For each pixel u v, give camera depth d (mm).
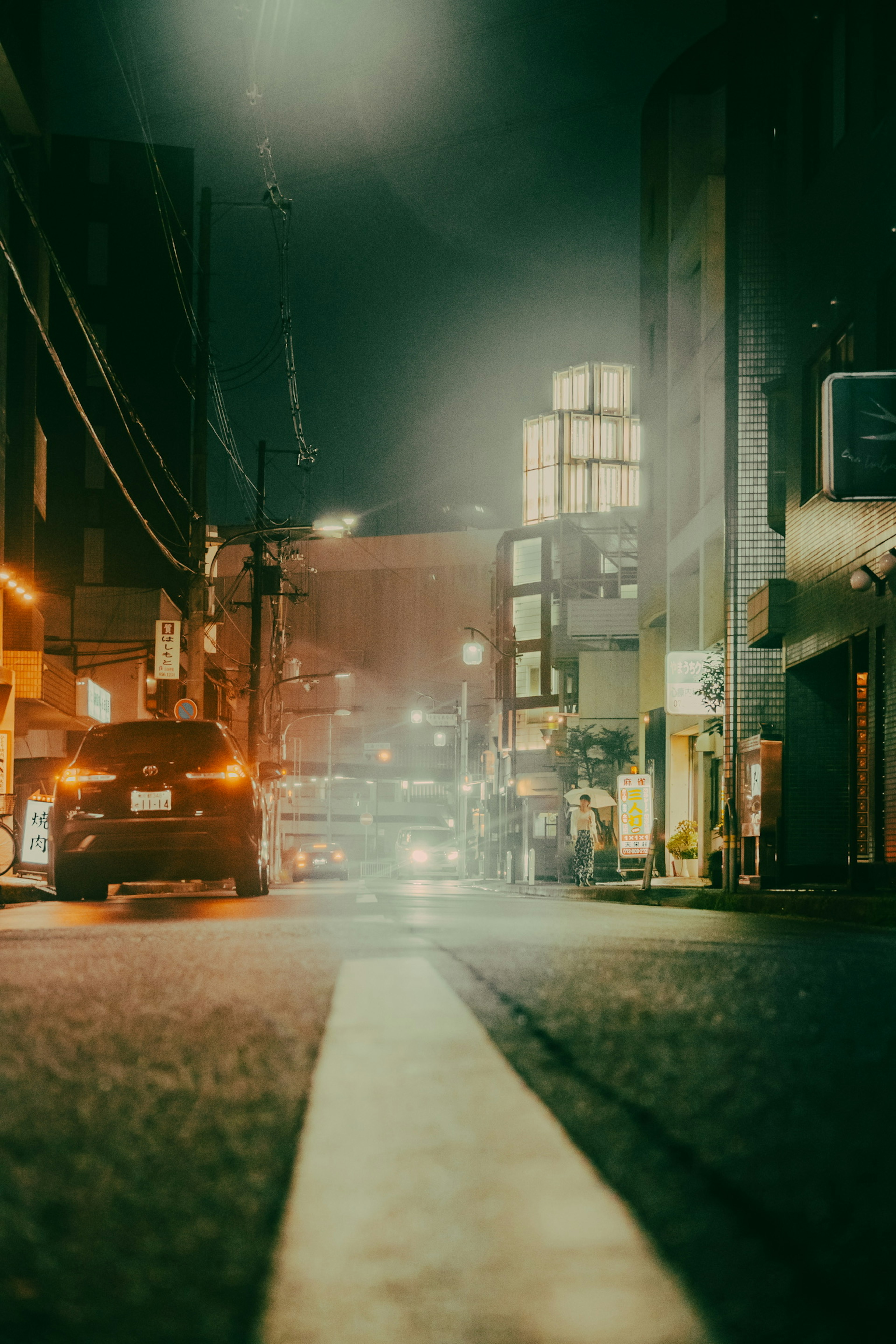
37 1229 1544
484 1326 1238
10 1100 2381
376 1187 1766
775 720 20453
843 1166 1862
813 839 18266
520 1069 2697
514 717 62031
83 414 23469
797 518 18500
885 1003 3820
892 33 15117
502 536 69875
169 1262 1421
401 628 98688
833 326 16859
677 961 5160
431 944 6086
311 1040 3109
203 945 6121
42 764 23922
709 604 30516
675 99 35844
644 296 39812
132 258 54188
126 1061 2826
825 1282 1362
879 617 14789
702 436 31234
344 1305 1293
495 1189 1756
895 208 14680
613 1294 1329
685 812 36500
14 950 5961
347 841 93250
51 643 42406
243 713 67750
